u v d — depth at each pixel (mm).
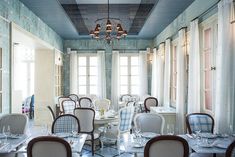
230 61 3682
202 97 5117
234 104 3668
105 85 9969
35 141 2609
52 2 5531
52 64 8672
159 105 8305
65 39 10156
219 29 3906
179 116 5965
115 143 5996
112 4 6031
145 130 4156
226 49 3705
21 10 5492
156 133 4066
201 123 4188
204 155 3584
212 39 4629
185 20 6086
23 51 11680
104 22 7750
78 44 10148
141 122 4172
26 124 4305
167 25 7824
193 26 5125
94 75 10273
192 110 5090
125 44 10141
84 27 8477
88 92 10289
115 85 9914
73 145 3197
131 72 10297
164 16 6750
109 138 5395
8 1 4797
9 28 4863
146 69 9961
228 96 3711
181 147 2570
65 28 8234
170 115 6266
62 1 5684
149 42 10172
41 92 8664
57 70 9258
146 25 7820
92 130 5301
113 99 9875
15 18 5148
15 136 3719
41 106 8641
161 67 8227
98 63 9984
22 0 5367
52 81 8672
